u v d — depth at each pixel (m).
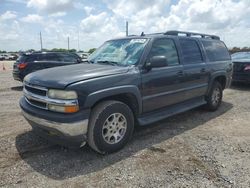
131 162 3.56
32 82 3.76
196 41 5.77
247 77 9.23
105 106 3.65
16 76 10.84
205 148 4.03
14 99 8.02
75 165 3.48
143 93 4.24
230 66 6.83
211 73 5.96
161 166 3.44
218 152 3.88
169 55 4.88
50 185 3.00
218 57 6.43
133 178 3.14
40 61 10.94
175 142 4.28
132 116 4.07
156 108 4.62
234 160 3.62
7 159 3.63
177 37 5.25
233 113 6.16
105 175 3.22
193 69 5.34
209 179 3.12
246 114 6.07
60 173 3.27
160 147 4.07
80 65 4.42
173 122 5.41
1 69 25.06
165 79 4.62
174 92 4.90
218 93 6.39
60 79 3.50
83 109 3.41
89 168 3.40
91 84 3.50
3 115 5.91
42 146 4.07
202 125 5.22
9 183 3.04
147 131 4.82
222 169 3.37
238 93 8.73
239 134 4.68
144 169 3.36
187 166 3.44
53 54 11.53
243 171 3.31
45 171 3.32
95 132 3.57
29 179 3.13
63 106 3.34
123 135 3.95
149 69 4.29
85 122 3.43
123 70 3.99
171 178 3.14
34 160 3.61
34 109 3.65
